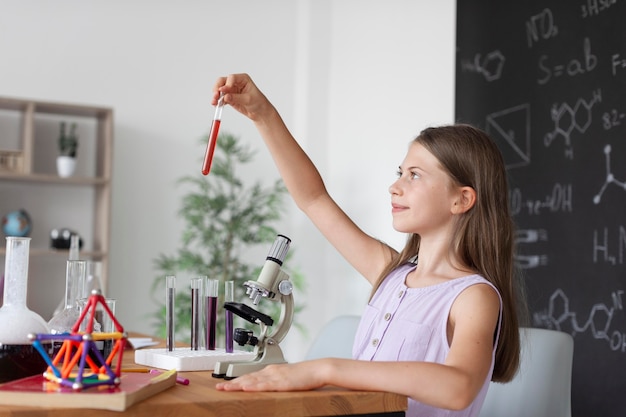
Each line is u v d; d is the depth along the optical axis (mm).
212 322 1618
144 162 4391
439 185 1535
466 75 3412
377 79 4176
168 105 4469
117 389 1051
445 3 3650
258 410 1107
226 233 4371
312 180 1757
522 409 1835
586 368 2760
